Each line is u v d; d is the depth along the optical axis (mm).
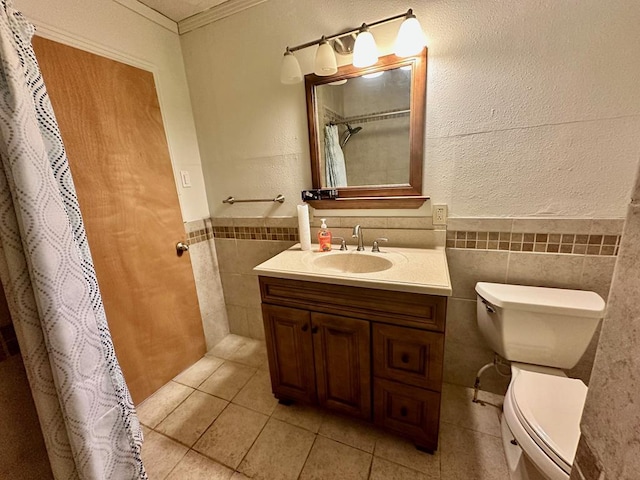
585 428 348
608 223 1168
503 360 1473
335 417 1442
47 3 1150
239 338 2174
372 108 1410
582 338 1114
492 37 1168
